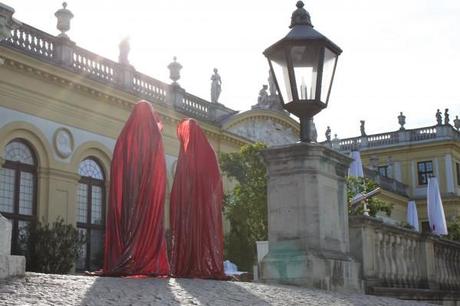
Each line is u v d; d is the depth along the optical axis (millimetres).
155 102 30406
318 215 8125
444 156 55938
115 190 8305
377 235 10297
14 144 24000
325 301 6715
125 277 7688
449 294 12867
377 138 58844
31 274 6453
